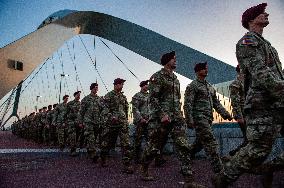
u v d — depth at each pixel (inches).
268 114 86.0
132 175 174.2
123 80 210.5
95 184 144.6
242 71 93.1
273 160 113.0
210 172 175.8
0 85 484.1
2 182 152.0
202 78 156.8
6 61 486.3
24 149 407.5
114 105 205.6
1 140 751.7
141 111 261.6
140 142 246.7
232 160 93.0
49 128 497.4
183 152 130.6
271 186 120.3
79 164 235.6
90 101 275.1
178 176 165.9
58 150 382.9
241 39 94.0
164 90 140.2
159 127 140.1
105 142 217.0
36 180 157.9
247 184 134.7
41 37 637.9
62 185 142.7
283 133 98.4
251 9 99.1
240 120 163.9
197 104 152.4
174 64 143.3
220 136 245.4
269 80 83.4
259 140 86.1
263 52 90.5
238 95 165.5
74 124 322.7
